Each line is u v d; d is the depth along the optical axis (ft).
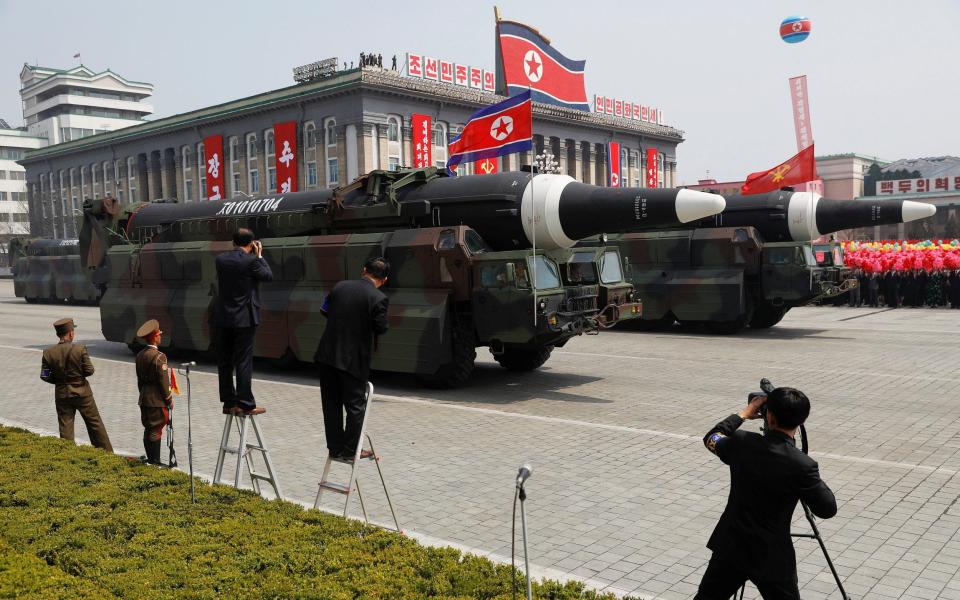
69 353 28.60
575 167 218.59
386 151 171.01
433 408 38.27
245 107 189.78
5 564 16.19
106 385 46.65
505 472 26.96
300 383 46.52
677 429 32.96
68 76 395.34
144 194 231.91
